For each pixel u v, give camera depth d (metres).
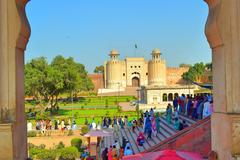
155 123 19.02
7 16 7.53
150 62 104.75
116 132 27.00
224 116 7.75
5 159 7.36
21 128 8.17
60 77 51.94
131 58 108.94
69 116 48.97
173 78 114.31
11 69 7.55
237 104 7.51
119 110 54.50
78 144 29.56
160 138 17.98
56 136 33.56
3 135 7.36
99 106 66.38
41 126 35.31
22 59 8.35
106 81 110.38
